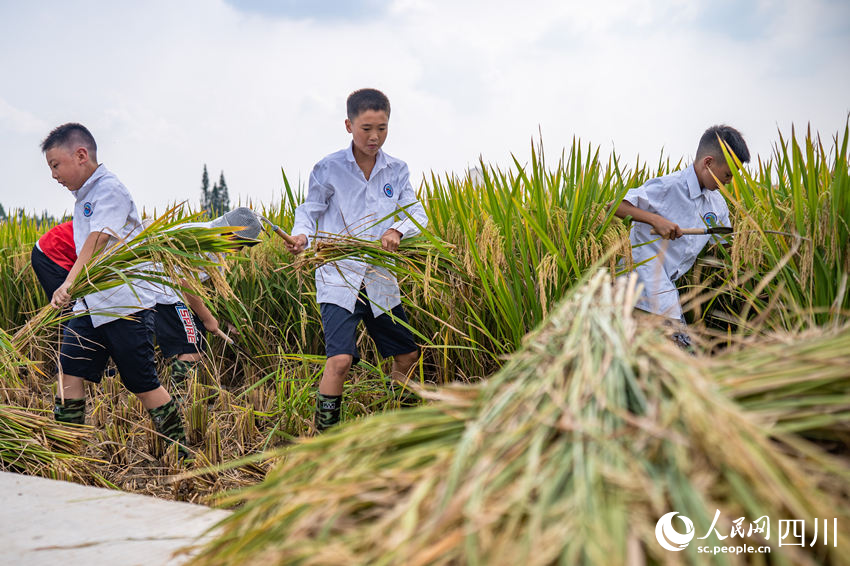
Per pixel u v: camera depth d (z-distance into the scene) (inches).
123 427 168.1
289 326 221.3
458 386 58.7
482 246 141.7
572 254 139.3
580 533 39.6
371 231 160.1
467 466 46.9
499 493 43.8
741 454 41.7
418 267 158.2
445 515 42.5
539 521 40.3
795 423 46.7
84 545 73.0
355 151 158.9
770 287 132.1
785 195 152.9
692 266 163.0
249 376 215.0
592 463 43.3
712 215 163.9
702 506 40.1
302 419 165.5
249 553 51.4
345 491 49.2
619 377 49.7
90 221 148.5
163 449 155.9
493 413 51.1
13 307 261.7
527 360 56.8
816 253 123.6
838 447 49.0
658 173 204.1
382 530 44.4
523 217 152.2
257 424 176.4
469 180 199.8
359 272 152.8
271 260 226.8
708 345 63.1
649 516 41.2
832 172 139.6
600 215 156.0
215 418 161.0
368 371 179.0
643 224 164.2
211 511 82.6
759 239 133.4
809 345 53.9
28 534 76.1
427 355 178.5
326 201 163.6
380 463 51.9
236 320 218.4
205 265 148.3
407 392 158.2
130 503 85.7
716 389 48.4
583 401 48.9
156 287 154.5
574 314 60.7
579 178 165.5
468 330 160.1
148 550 71.9
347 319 151.7
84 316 148.4
